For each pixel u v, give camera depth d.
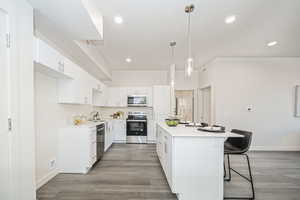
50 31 2.22
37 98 2.34
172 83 3.88
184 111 6.06
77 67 2.96
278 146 4.45
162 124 3.27
